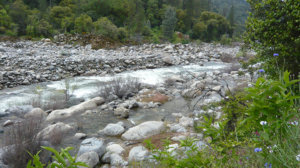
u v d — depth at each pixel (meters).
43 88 10.19
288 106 1.34
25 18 35.19
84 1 56.72
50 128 5.06
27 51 18.28
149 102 8.55
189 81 12.28
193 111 6.99
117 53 21.97
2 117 6.27
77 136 5.17
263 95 1.38
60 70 13.17
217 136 1.84
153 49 27.47
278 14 4.88
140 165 3.41
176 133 5.20
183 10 80.94
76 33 31.30
